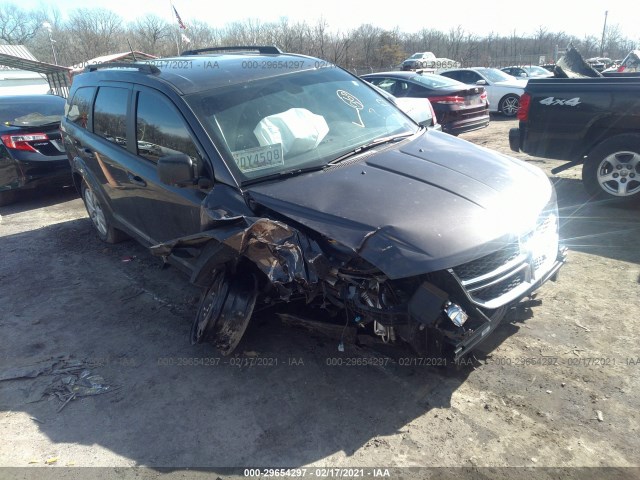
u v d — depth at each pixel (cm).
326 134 375
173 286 477
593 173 602
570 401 296
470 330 278
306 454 274
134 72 443
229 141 351
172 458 278
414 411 297
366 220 283
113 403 324
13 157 744
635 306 385
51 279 510
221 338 325
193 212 368
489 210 297
